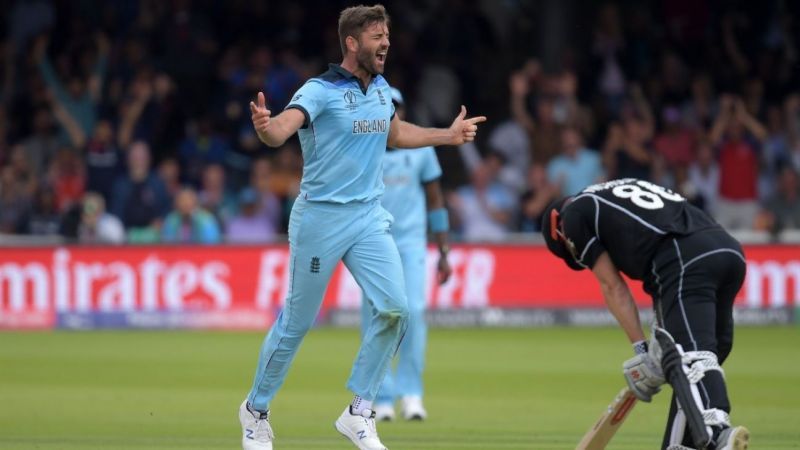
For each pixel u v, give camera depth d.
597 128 67.50
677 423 21.47
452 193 62.28
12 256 56.31
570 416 32.47
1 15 72.06
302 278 23.69
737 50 70.75
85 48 68.62
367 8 23.22
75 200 61.72
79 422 31.02
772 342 50.38
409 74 67.56
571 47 71.81
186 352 47.47
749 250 56.88
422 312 32.22
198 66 69.12
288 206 62.69
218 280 56.56
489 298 57.09
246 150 66.44
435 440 28.27
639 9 72.38
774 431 29.20
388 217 24.09
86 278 56.34
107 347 49.19
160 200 60.94
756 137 66.69
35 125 67.19
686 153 65.50
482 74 70.81
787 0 71.75
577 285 57.22
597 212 21.88
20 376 40.56
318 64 70.19
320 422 31.28
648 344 21.62
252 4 71.69
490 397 36.19
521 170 65.19
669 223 21.58
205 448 26.80
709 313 21.08
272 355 24.02
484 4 76.81
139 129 66.31
